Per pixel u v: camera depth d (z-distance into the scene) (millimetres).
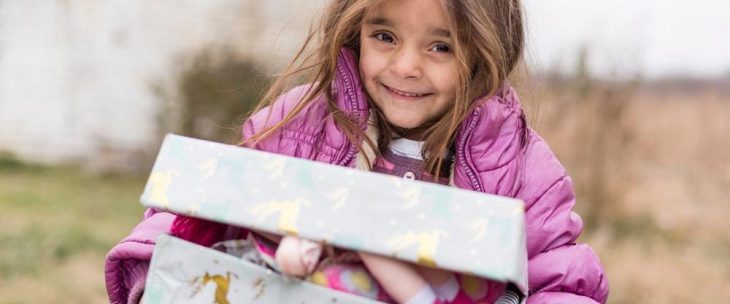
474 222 1287
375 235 1302
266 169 1382
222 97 6996
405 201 1312
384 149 1787
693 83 6457
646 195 6227
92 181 6906
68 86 7434
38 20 7457
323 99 1793
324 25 1809
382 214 1312
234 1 7152
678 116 6402
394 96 1678
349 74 1748
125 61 7387
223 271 1373
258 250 1429
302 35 6906
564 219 1744
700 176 6375
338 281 1401
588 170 6016
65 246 4844
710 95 6469
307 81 1914
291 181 1362
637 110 6094
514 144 1736
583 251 1752
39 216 5516
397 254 1285
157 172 1420
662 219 5969
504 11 1767
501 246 1270
